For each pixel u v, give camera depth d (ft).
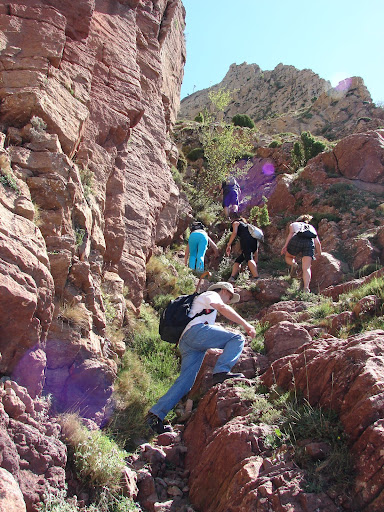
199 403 18.33
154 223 32.27
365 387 13.12
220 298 18.40
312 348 16.89
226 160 56.34
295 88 226.79
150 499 14.52
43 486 12.41
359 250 32.81
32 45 22.25
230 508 12.40
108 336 20.40
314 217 39.58
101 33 29.30
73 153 22.76
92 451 14.26
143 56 38.70
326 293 26.91
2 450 11.82
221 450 14.51
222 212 47.98
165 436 17.54
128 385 19.22
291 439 13.75
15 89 20.80
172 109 68.39
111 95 27.96
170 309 18.25
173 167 48.88
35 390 14.73
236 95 242.17
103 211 24.67
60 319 16.92
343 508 11.57
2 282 13.71
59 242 18.30
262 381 17.48
